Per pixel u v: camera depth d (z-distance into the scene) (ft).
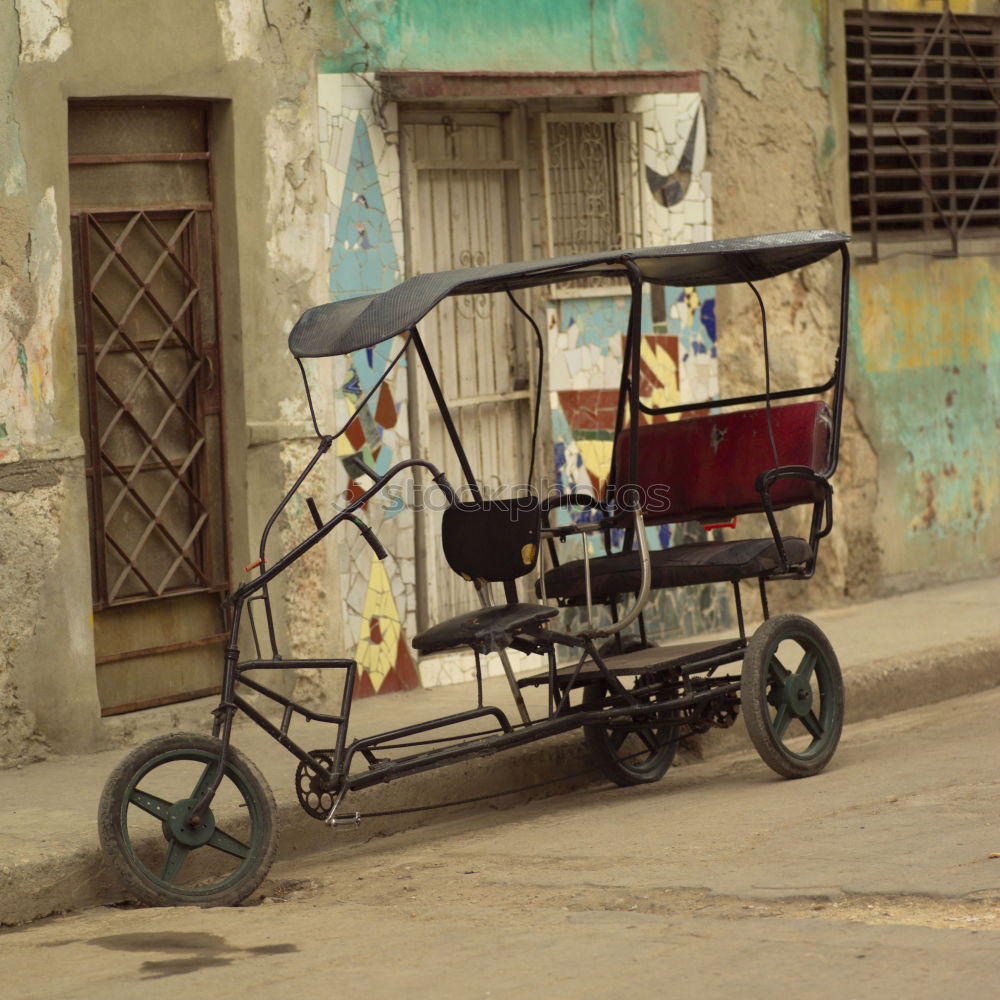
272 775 35.19
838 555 53.42
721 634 50.08
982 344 57.52
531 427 46.83
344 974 23.00
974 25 57.41
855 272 53.88
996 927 23.34
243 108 39.93
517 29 45.70
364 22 42.32
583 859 29.76
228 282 40.34
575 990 21.49
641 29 48.44
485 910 26.50
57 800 33.63
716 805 33.24
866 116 54.39
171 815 28.66
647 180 48.80
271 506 40.83
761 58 51.39
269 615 30.12
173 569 39.88
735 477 37.58
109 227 38.81
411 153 43.60
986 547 57.88
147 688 39.75
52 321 36.78
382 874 30.45
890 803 31.58
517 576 33.37
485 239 46.01
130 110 39.06
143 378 39.47
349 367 42.19
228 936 25.79
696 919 24.75
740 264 36.32
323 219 41.65
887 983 20.90
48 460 36.73
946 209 57.16
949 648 46.44
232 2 39.63
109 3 37.50
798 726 41.60
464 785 35.86
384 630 43.09
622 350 48.37
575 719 32.96
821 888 25.79
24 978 24.44
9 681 36.47
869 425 54.24
